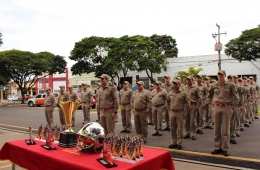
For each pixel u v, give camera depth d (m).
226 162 5.79
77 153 3.61
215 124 6.48
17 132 10.41
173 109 7.17
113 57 26.61
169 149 7.20
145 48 26.75
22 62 32.12
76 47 29.73
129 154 3.20
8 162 5.96
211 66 30.77
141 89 8.07
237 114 7.98
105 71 27.66
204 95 10.29
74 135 4.04
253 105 12.45
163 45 34.19
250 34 26.20
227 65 30.03
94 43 29.03
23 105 33.31
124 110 10.33
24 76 34.88
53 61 35.94
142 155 3.31
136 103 8.00
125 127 10.43
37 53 35.25
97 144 3.62
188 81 8.84
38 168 3.66
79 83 41.56
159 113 9.24
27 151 3.88
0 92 62.66
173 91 7.25
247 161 5.83
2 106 33.03
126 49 26.31
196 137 8.90
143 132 8.05
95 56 29.47
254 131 9.76
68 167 3.16
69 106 4.23
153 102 9.38
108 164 2.98
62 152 3.68
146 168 3.19
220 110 6.32
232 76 8.52
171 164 3.64
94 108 22.25
